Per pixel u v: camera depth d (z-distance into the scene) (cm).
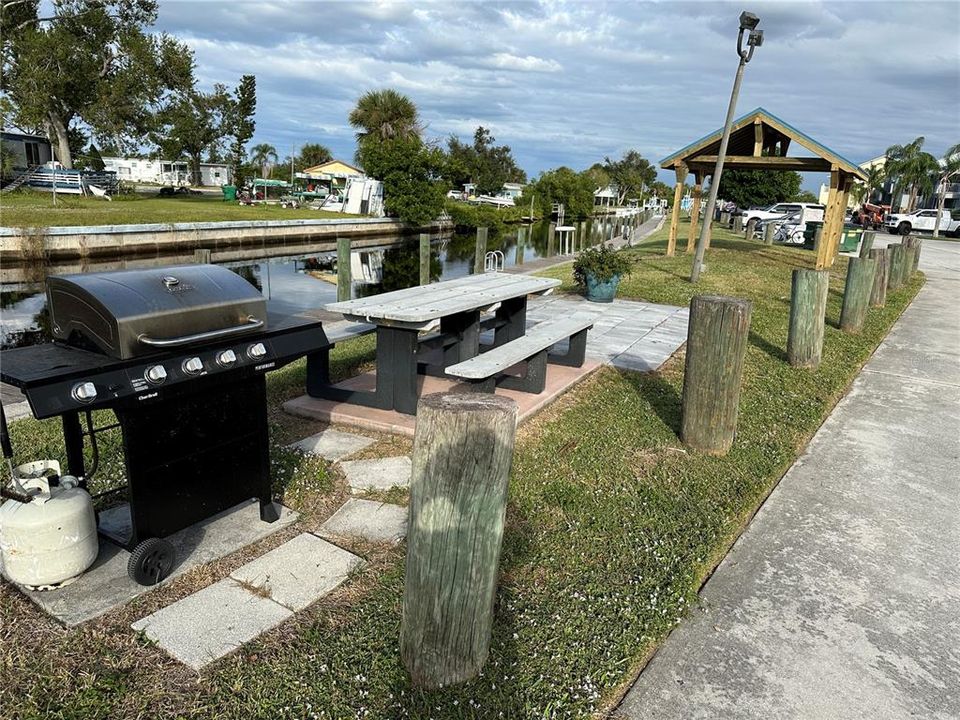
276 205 3791
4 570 271
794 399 556
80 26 3531
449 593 210
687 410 437
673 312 938
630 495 371
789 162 1453
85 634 242
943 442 492
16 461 367
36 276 1711
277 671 227
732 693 235
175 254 2233
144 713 208
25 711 207
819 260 1462
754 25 1095
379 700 216
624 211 5297
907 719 226
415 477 204
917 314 1041
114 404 240
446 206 3653
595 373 606
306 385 514
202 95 4984
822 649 260
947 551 339
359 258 2330
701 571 305
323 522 332
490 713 212
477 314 556
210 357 272
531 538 319
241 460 305
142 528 268
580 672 234
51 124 3759
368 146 3197
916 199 4328
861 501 391
